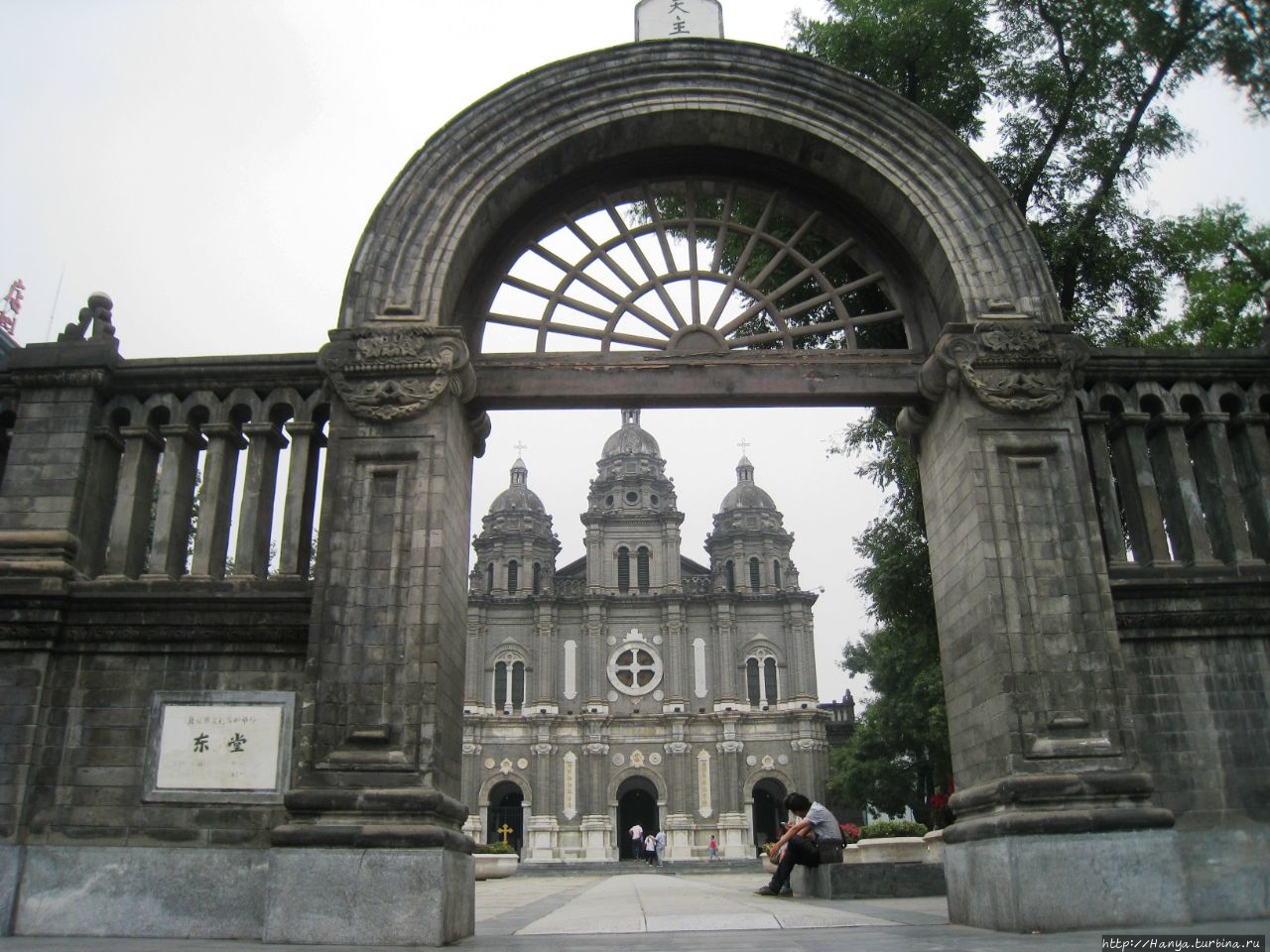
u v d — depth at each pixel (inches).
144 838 421.7
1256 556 481.1
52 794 428.5
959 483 459.8
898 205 500.7
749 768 2768.2
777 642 2896.2
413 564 431.2
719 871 2372.0
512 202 508.1
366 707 414.0
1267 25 622.8
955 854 439.8
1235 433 504.4
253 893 410.3
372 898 379.9
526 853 2679.6
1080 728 413.4
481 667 2856.8
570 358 492.4
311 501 478.6
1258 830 430.6
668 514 2997.0
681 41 506.6
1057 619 427.8
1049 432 455.8
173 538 466.0
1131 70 719.1
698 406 492.1
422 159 489.7
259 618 445.4
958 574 462.6
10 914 409.4
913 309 513.3
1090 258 733.3
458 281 491.8
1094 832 391.2
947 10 757.3
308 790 399.5
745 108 501.7
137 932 407.5
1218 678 450.6
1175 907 384.8
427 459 447.5
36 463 468.1
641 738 2800.2
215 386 489.4
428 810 395.9
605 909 596.7
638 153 524.1
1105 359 492.7
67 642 446.6
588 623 2891.2
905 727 2106.3
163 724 434.9
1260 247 839.7
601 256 520.7
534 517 3068.4
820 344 813.9
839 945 330.3
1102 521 476.7
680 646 2864.2
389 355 457.7
